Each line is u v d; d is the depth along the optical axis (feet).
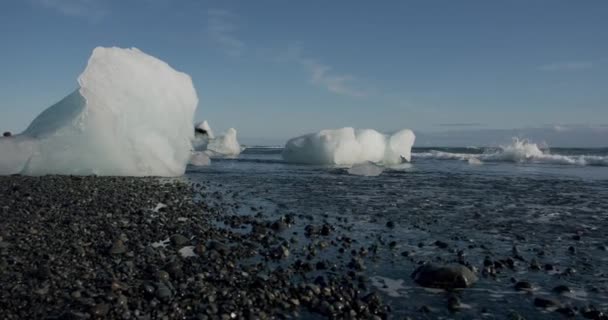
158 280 12.85
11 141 36.68
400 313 11.71
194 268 14.24
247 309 11.33
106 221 20.26
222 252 16.31
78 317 10.16
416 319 11.36
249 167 63.16
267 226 21.43
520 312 11.84
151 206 25.41
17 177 34.17
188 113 44.96
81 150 37.29
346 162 70.85
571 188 39.22
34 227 18.42
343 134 72.28
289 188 37.99
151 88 40.45
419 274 14.16
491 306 12.21
